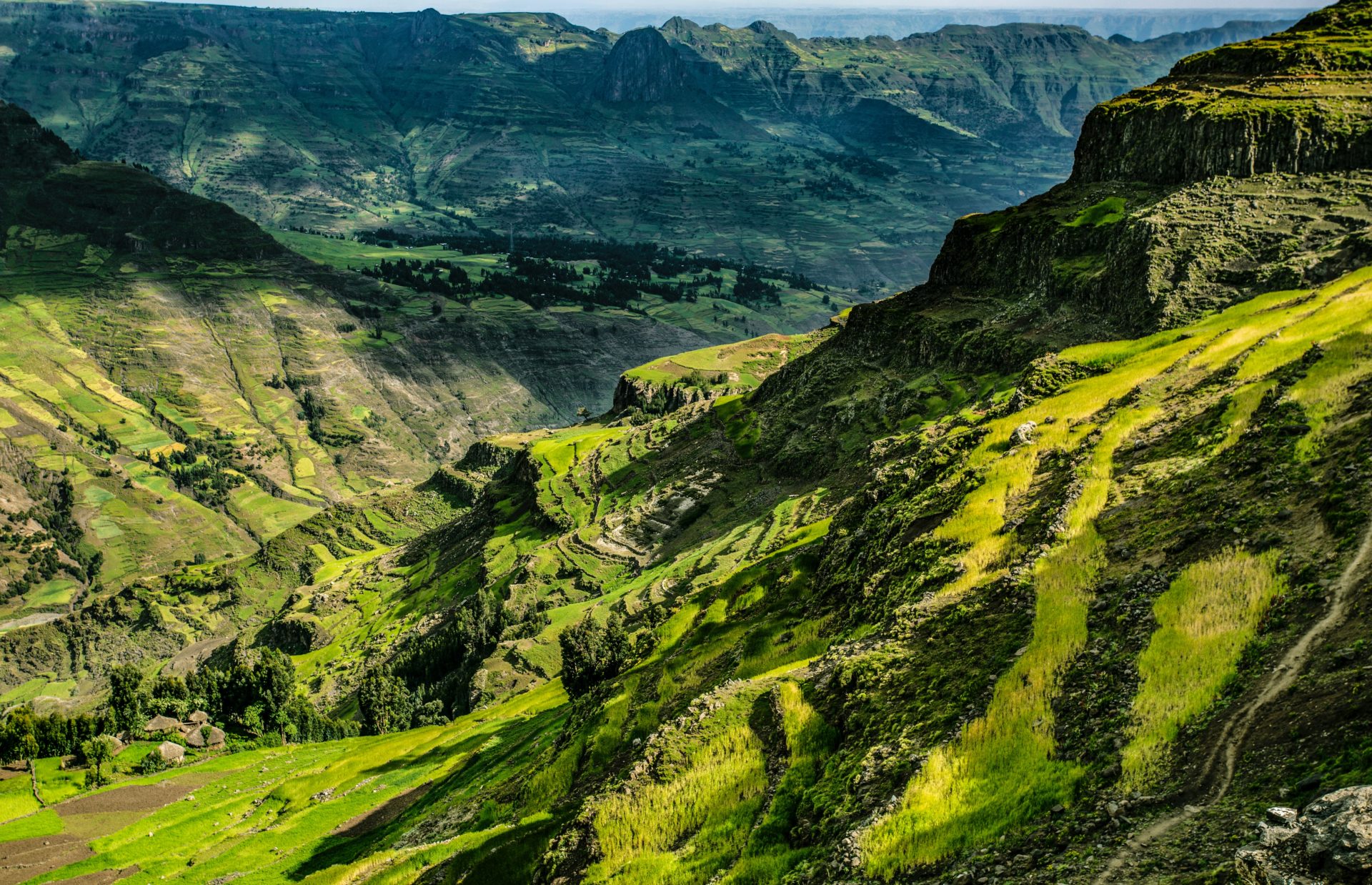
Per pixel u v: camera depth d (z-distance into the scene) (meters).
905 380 162.62
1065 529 49.91
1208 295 112.25
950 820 33.84
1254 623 34.50
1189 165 138.62
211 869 101.75
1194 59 160.38
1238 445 47.97
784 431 195.12
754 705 53.00
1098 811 29.97
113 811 129.00
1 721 156.38
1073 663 39.00
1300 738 27.33
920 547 58.72
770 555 98.75
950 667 43.91
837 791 41.06
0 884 108.44
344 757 141.50
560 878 48.78
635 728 70.44
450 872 63.69
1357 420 42.72
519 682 160.50
